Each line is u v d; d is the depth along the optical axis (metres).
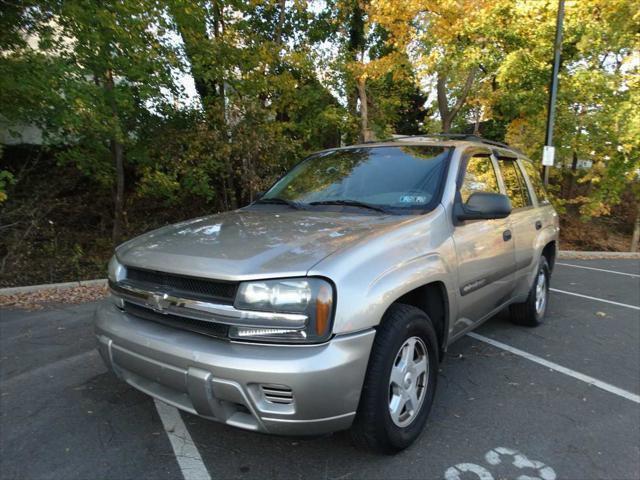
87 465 2.69
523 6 11.49
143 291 2.72
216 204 12.73
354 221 3.08
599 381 3.98
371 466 2.70
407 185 3.54
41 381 3.80
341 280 2.38
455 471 2.67
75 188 11.75
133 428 3.08
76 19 7.18
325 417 2.31
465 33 11.41
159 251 2.80
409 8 10.88
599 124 12.48
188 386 2.40
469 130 21.97
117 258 3.05
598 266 11.34
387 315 2.68
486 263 3.71
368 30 11.98
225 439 2.96
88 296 6.56
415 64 11.77
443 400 3.55
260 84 9.98
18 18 7.79
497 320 5.73
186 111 9.82
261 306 2.34
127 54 7.94
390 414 2.63
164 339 2.52
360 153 4.16
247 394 2.28
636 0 10.93
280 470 2.65
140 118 9.38
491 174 4.25
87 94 7.45
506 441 3.00
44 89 7.16
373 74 11.98
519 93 13.27
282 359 2.25
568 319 5.89
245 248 2.64
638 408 3.50
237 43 9.85
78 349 4.52
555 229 5.60
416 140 4.22
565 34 11.97
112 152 9.53
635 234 15.35
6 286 7.52
